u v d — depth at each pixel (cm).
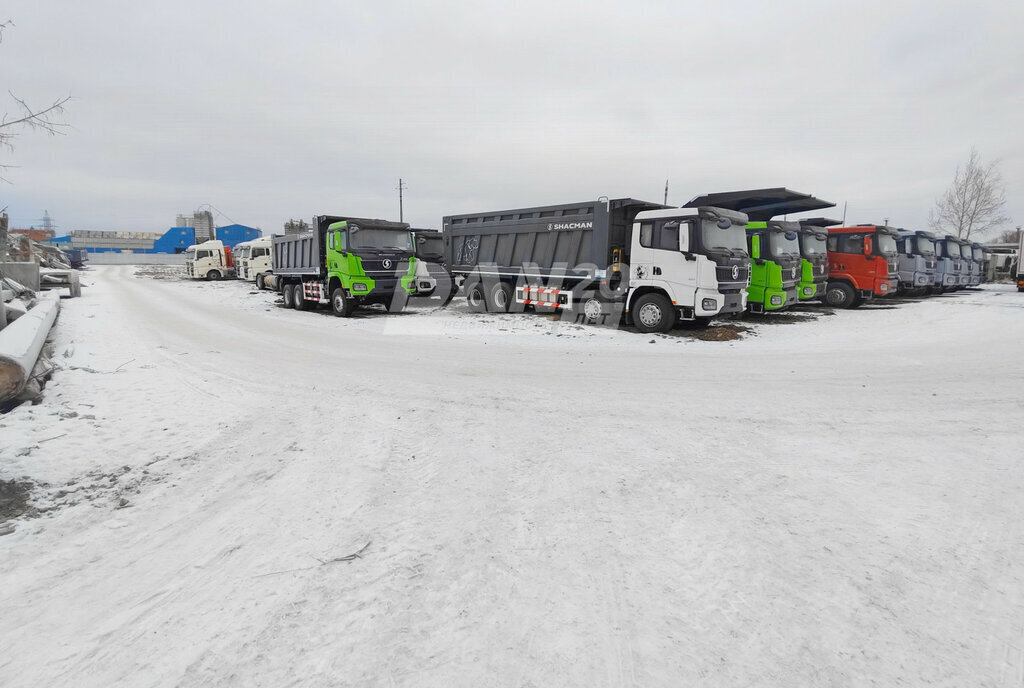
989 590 248
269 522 325
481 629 227
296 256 1702
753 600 243
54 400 573
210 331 1178
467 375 730
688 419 519
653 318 1123
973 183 3116
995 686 193
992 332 1140
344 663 208
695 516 321
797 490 354
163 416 534
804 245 1388
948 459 405
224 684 199
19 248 2047
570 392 632
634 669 203
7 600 255
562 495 352
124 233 9156
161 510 344
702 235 1031
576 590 253
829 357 873
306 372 751
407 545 295
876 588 250
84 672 207
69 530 321
